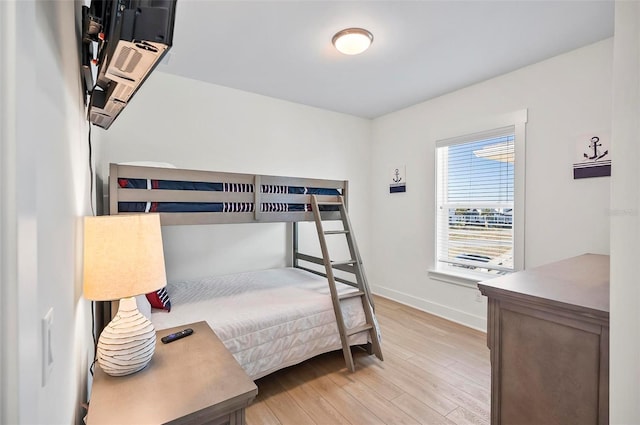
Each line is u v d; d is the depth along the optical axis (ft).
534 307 3.51
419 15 6.48
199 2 6.03
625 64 1.92
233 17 6.53
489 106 9.71
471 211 10.40
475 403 6.29
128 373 3.41
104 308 6.13
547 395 3.44
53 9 2.39
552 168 8.35
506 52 8.04
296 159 12.00
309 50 7.93
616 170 1.98
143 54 2.64
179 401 2.99
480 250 10.14
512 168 9.30
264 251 11.34
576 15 6.48
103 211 8.26
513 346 3.74
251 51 7.98
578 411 3.20
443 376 7.26
